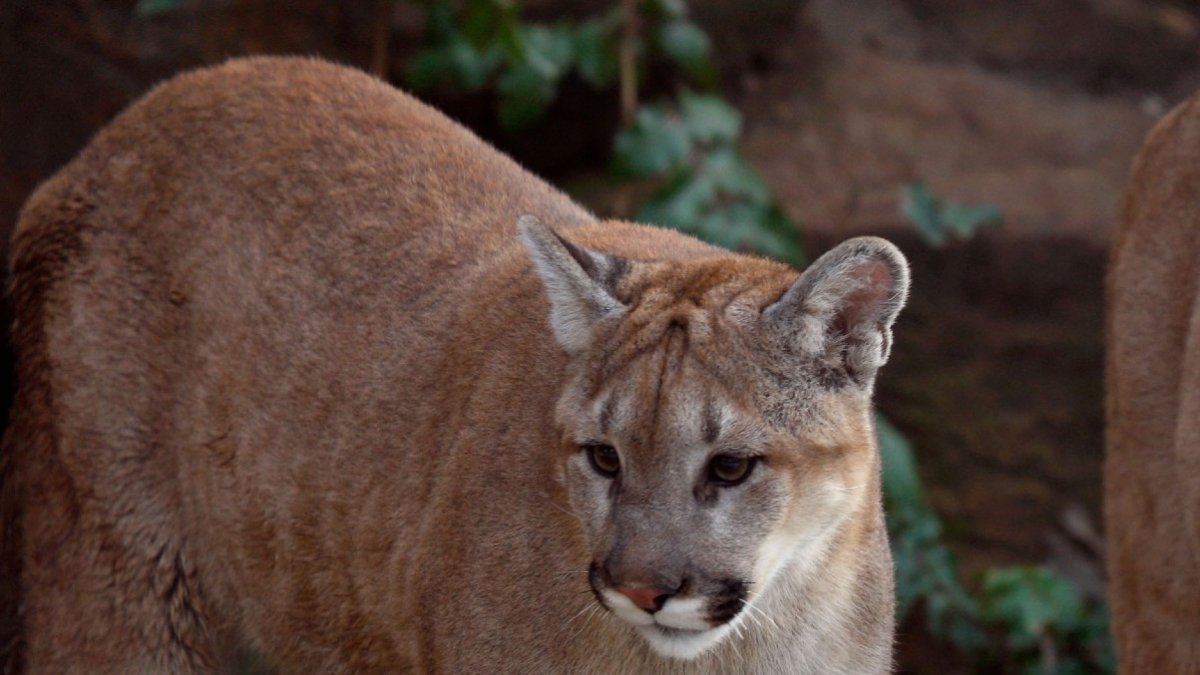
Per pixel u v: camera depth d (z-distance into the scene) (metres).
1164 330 8.60
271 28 12.15
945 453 13.53
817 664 7.00
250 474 7.72
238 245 7.84
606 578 6.24
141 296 8.00
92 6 11.41
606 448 6.37
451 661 6.91
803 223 13.49
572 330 6.64
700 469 6.27
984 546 13.38
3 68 11.12
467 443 7.00
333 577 7.55
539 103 11.95
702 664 6.87
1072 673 12.12
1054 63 15.85
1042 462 13.59
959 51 15.84
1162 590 8.65
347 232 7.74
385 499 7.30
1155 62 15.96
